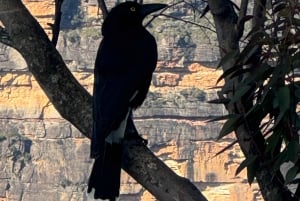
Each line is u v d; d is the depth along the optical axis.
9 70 82.38
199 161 76.50
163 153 79.50
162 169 8.98
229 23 10.00
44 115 81.75
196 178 77.31
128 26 11.03
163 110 79.06
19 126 82.06
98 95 10.09
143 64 10.63
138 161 9.08
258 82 8.62
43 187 81.25
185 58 79.56
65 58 80.00
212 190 77.50
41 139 81.44
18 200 81.31
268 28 8.68
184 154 77.12
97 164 9.31
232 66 9.41
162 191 8.91
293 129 8.46
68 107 9.49
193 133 78.56
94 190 9.27
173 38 79.50
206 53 79.62
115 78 10.38
